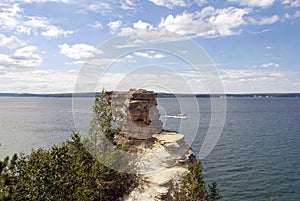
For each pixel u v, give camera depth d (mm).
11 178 13391
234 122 126188
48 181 16766
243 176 47812
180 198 19250
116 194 19922
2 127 81375
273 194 41375
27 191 15578
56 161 18672
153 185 19750
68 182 17469
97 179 19109
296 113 184125
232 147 69750
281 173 50344
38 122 91000
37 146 52312
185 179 20094
